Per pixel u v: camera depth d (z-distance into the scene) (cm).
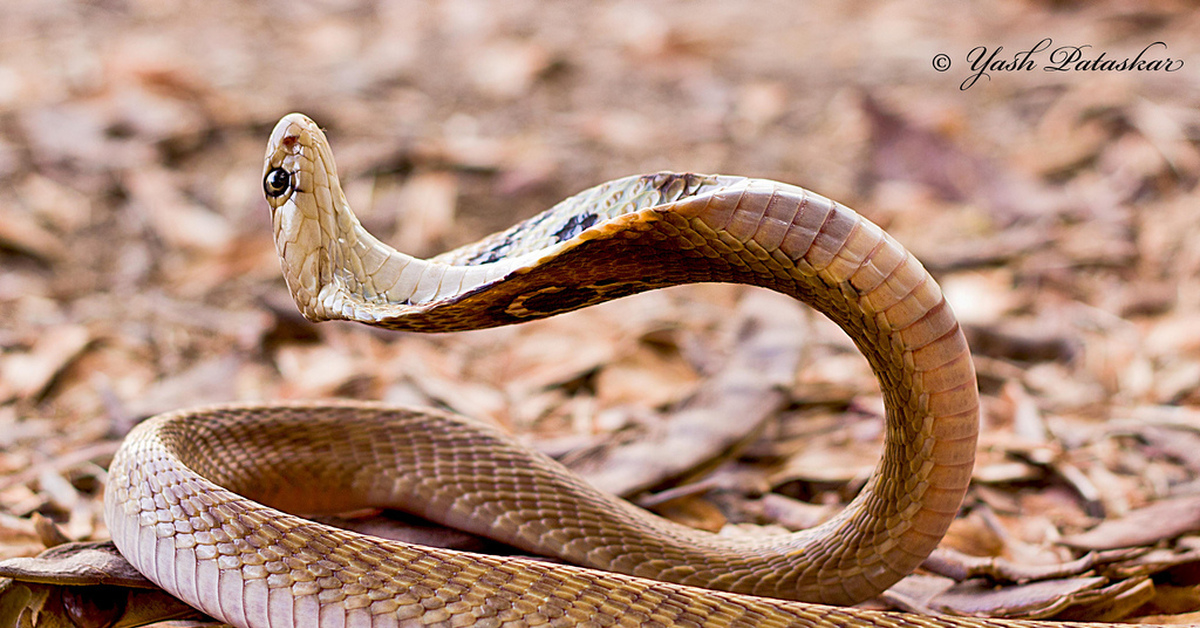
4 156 945
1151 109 1048
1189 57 1195
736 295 819
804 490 523
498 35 1381
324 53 1292
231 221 908
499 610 300
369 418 429
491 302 273
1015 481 518
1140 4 1396
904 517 321
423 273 292
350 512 438
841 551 349
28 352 682
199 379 662
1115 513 478
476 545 405
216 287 817
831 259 264
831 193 985
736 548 386
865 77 1254
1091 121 1055
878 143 1036
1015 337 703
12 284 797
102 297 790
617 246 259
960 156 1001
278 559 311
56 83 1094
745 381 571
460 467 412
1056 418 596
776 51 1360
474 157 1009
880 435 579
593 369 666
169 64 1128
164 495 331
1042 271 816
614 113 1160
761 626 296
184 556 317
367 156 995
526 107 1168
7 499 477
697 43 1360
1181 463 530
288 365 679
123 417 588
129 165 962
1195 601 400
